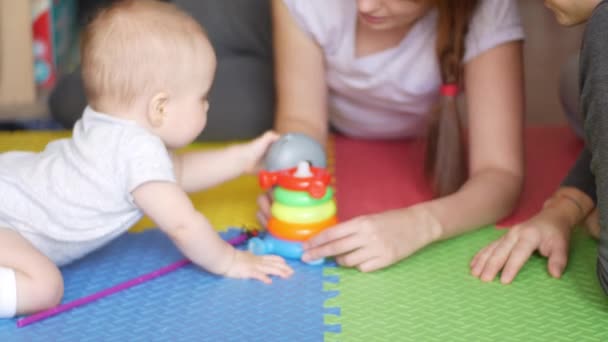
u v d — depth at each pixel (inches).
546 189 63.2
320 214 50.6
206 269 48.3
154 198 44.9
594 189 52.9
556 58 109.0
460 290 46.9
